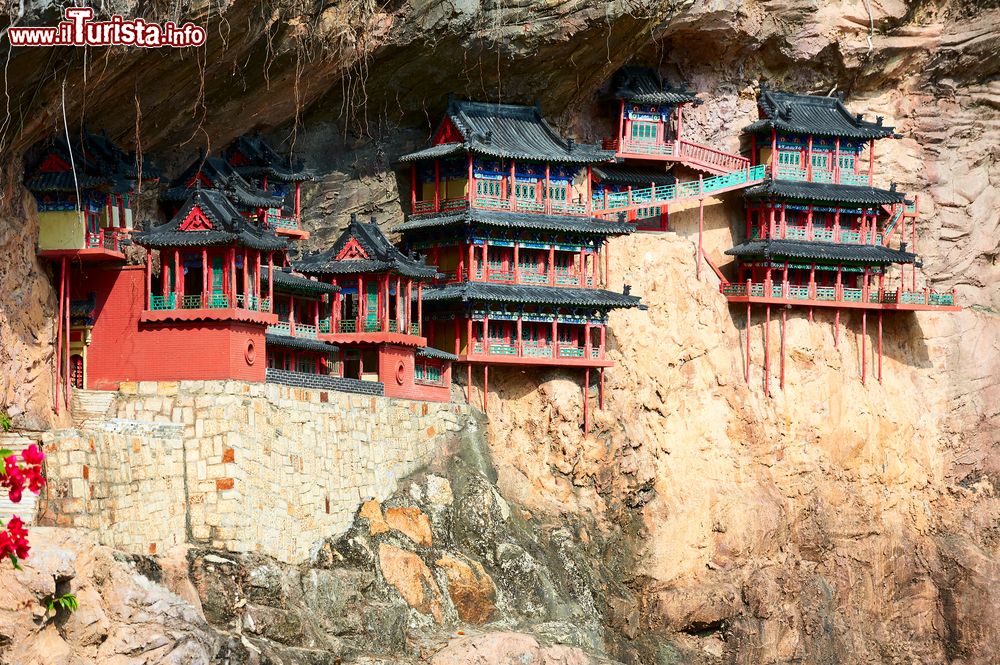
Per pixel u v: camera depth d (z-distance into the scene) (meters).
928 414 102.06
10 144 61.25
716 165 96.81
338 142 83.81
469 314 80.25
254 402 62.88
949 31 102.25
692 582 85.19
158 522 58.94
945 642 98.62
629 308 86.31
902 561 97.88
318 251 77.50
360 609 64.12
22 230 62.09
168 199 72.31
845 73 101.50
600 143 94.19
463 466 77.19
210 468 61.25
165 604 52.66
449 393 79.69
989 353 104.69
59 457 54.31
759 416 92.44
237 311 63.00
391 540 69.25
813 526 93.06
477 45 81.62
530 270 83.88
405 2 78.06
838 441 95.69
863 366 98.50
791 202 96.62
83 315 64.50
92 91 64.50
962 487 102.81
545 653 68.25
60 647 47.81
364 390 71.69
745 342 94.44
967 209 104.69
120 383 63.19
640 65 95.12
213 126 75.44
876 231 99.88
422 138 86.19
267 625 58.75
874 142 102.31
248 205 70.88
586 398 82.69
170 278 64.38
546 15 82.06
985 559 100.00
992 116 105.19
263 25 69.19
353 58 77.31
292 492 64.69
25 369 61.00
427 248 83.88
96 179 63.28
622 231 84.44
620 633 79.06
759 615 86.62
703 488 87.56
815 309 97.25
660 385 87.88
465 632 67.75
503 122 85.12
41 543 48.78
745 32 95.88
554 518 79.94
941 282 104.31
